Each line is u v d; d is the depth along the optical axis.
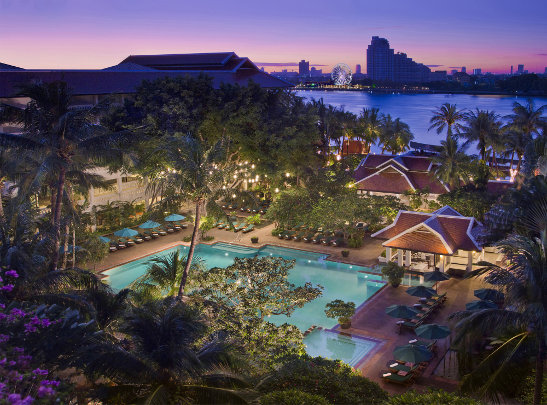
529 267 15.30
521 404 17.19
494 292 28.91
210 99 50.09
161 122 47.50
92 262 38.62
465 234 36.38
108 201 48.66
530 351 16.41
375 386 17.47
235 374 15.09
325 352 25.92
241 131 49.59
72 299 18.66
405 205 46.59
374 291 34.53
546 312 15.08
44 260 20.72
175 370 13.86
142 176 43.03
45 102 26.86
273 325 22.81
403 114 193.62
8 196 35.12
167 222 49.97
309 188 50.22
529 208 27.61
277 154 50.19
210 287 25.55
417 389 21.67
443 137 129.00
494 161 65.81
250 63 83.50
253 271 25.97
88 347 14.19
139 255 41.62
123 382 14.43
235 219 49.62
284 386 17.06
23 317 14.05
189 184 28.36
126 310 19.88
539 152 37.47
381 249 42.31
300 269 39.34
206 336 19.19
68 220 28.34
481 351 20.88
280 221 46.66
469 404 14.70
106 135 28.05
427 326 25.30
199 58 83.19
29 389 11.50
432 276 33.03
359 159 68.88
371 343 26.73
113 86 57.12
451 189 51.94
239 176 50.94
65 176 29.61
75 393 14.86
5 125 42.31
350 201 43.56
